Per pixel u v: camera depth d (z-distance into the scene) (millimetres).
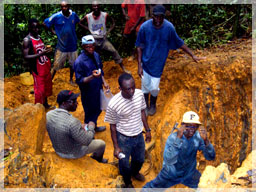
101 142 4023
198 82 5129
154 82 4961
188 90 5230
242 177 3156
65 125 3320
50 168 3385
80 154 3736
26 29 6309
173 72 5574
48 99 5965
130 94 3352
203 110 5047
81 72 4262
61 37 5590
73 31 5680
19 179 3100
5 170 3131
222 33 6762
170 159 3383
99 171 3674
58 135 3373
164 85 5832
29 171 3184
